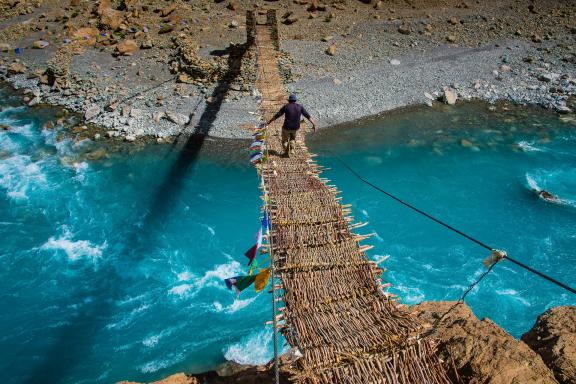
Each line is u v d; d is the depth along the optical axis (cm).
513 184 1554
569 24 2639
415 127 1891
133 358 978
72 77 2139
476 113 1995
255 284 545
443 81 2203
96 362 970
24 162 1644
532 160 1678
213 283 1180
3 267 1216
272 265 566
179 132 1808
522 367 434
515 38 2567
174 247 1304
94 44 2400
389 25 2686
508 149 1744
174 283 1183
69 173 1598
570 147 1750
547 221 1383
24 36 2533
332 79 2181
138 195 1502
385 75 2230
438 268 1231
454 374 443
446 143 1788
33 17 2686
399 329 470
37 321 1066
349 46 2473
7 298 1129
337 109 1978
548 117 1959
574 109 1991
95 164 1645
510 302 1121
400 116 1967
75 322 1066
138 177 1584
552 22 2677
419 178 1592
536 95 2100
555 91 2112
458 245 1305
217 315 1085
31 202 1454
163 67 2212
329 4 2916
